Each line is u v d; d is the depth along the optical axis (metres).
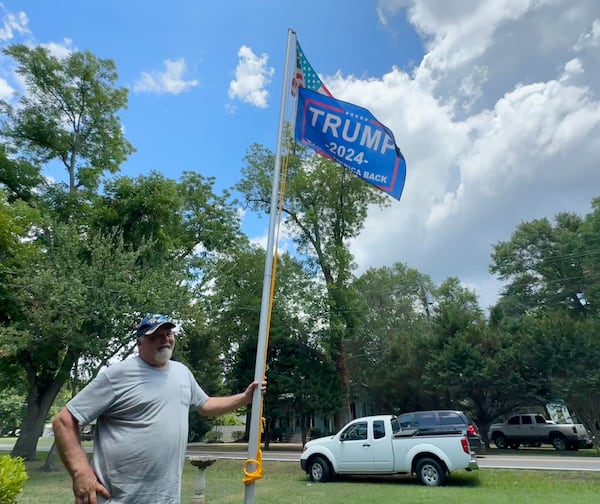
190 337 28.11
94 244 14.91
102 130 20.66
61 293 13.27
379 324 38.44
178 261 18.03
